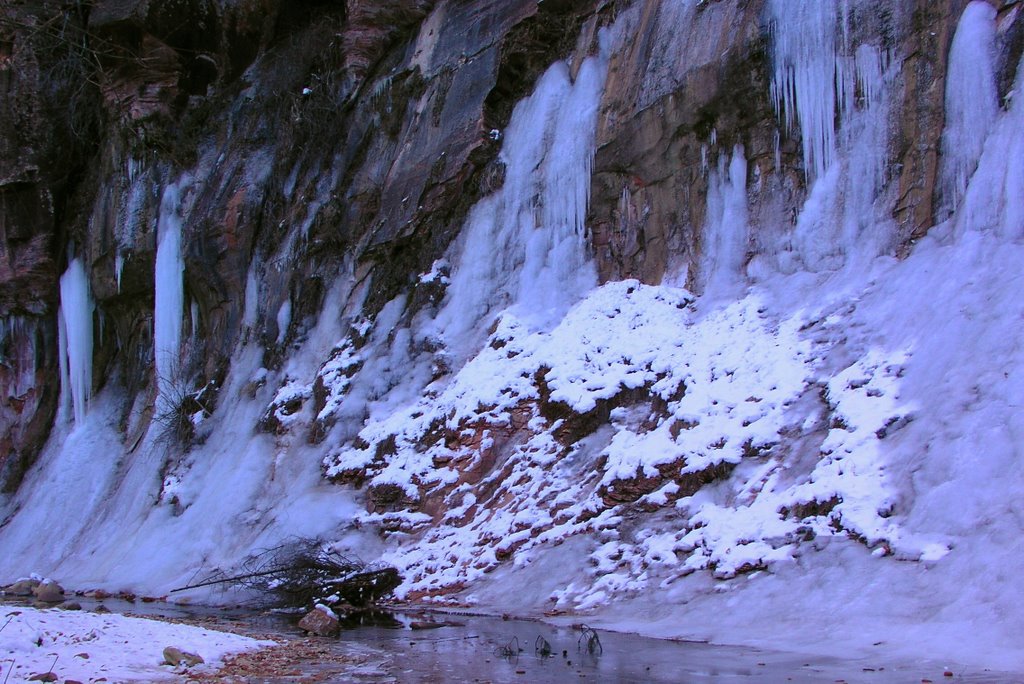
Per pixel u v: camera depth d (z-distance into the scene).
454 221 22.00
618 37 20.11
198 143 29.36
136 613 14.88
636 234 18.20
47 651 8.92
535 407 16.61
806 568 10.12
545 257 19.56
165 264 28.08
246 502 20.62
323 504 18.56
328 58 27.50
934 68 14.34
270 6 29.25
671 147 17.84
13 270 31.72
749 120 16.77
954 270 12.51
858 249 14.59
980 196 12.88
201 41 29.47
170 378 27.36
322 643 10.46
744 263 16.31
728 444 12.64
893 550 9.51
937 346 11.53
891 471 10.42
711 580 10.98
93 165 31.77
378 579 15.28
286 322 24.95
